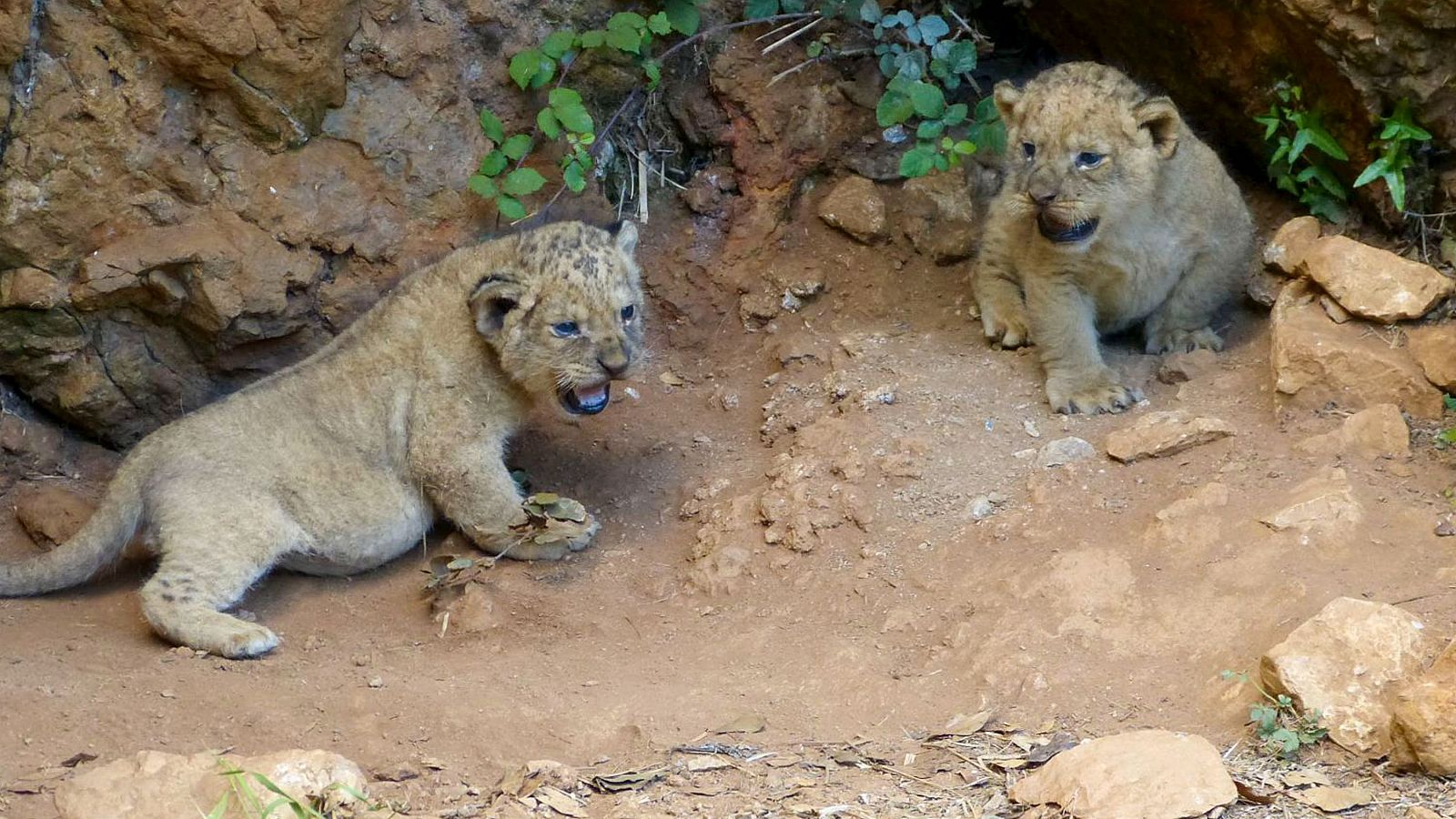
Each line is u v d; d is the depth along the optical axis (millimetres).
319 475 7613
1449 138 8164
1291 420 7543
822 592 7109
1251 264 8922
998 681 6168
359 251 8625
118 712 6078
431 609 7410
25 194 7867
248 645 6844
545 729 6004
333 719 6078
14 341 8188
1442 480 6902
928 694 6199
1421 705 5188
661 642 6934
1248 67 8703
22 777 5547
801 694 6289
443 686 6383
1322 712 5484
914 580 7020
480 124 8930
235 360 8633
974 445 7863
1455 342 7523
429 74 8711
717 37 9703
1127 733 5504
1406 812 4992
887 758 5727
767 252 9680
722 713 6148
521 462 8516
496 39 8938
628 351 7621
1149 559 6668
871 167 9781
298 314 8562
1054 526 7090
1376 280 7852
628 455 8625
